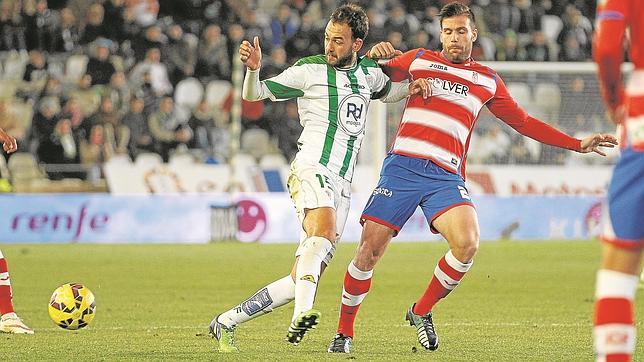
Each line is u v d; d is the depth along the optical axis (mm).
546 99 78812
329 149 25469
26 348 26812
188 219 73438
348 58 25781
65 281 47656
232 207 73438
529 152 77750
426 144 26547
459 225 25625
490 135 77312
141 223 72875
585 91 78938
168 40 87688
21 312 36281
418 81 26484
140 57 86875
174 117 82188
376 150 74688
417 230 75000
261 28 88812
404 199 26344
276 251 65625
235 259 60000
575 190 77188
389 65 27453
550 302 40344
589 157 77938
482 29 91688
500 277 50656
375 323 33344
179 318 34750
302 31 87438
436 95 26812
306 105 25781
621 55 16266
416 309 26688
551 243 71875
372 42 86688
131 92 83688
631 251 16562
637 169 16500
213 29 87625
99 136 79250
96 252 63812
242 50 24406
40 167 76938
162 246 69000
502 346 27594
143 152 80750
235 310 25656
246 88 24859
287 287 25000
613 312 16453
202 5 91750
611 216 16688
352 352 26250
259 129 83875
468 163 77062
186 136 81562
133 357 25125
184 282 47938
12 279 48375
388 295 43031
